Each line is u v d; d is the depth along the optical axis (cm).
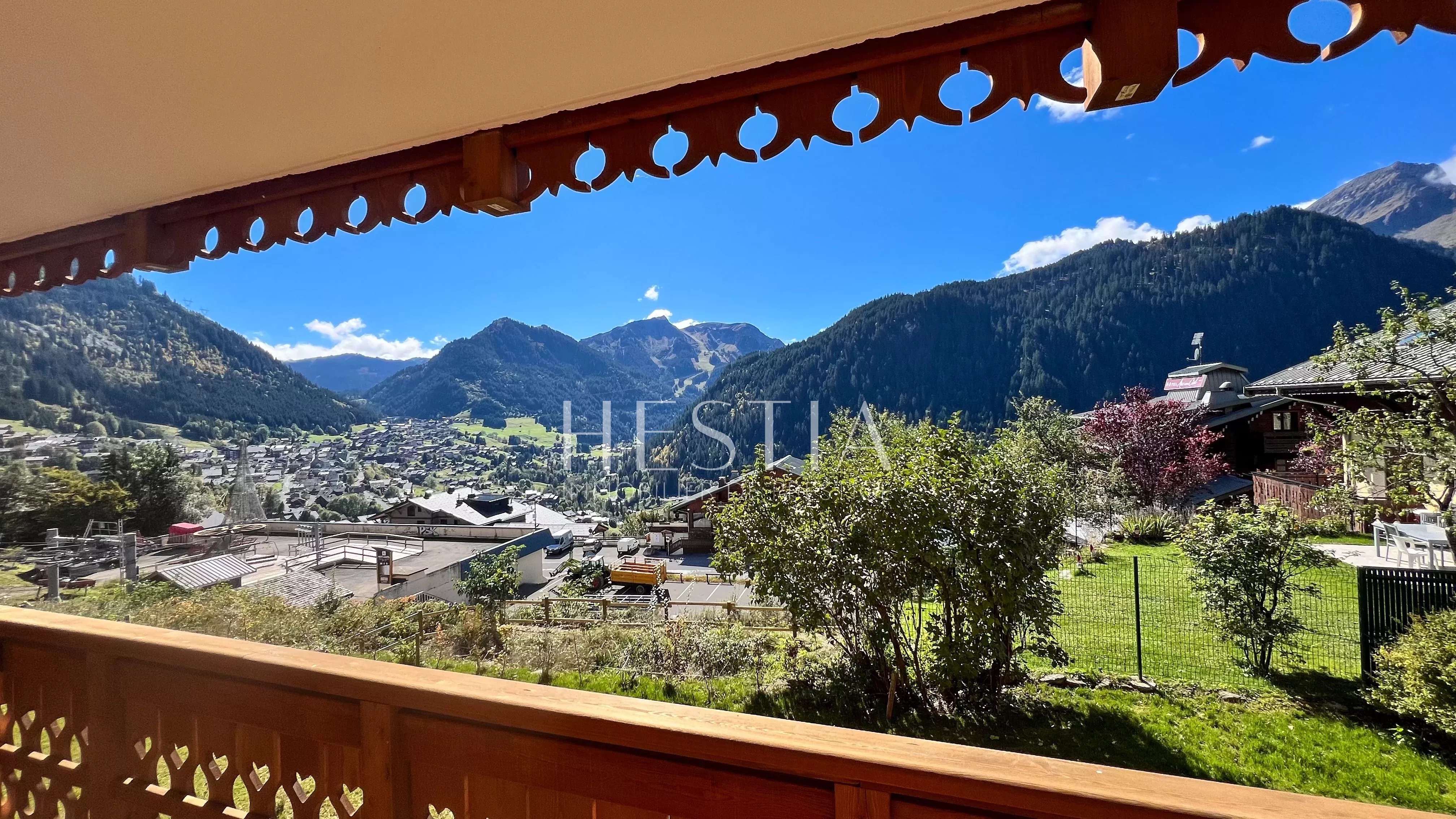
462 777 133
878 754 100
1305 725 527
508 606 1273
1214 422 2133
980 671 560
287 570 2116
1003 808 93
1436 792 432
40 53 135
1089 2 121
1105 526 1425
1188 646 705
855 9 125
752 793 110
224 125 172
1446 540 845
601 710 118
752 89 150
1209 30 115
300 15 123
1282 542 633
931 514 556
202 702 159
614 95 160
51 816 178
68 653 180
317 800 145
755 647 787
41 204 229
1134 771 92
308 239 208
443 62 142
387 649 953
